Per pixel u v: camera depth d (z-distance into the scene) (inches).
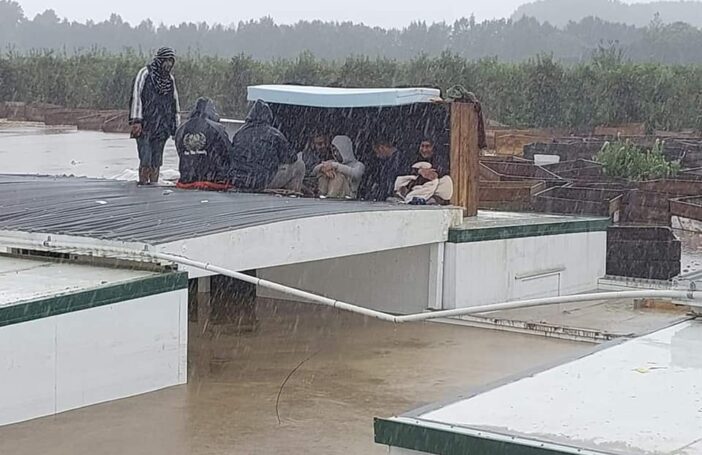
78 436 271.7
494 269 454.6
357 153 518.0
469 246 443.2
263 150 480.1
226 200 432.1
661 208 661.3
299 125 533.0
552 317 434.9
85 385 293.6
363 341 399.9
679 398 198.8
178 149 491.2
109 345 299.3
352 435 284.8
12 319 272.5
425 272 443.5
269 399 316.8
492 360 371.2
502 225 457.7
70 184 508.7
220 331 413.1
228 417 296.2
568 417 187.8
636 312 449.1
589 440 175.0
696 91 1028.5
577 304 465.7
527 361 369.7
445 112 494.9
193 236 337.1
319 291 469.4
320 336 406.9
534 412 190.7
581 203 651.5
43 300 279.7
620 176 770.8
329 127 526.0
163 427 283.9
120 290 300.8
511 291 462.3
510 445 174.2
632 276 537.6
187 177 490.3
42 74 1209.4
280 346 389.4
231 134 536.4
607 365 223.0
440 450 181.2
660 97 1033.5
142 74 498.6
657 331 255.3
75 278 313.6
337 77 1158.3
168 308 318.0
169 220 369.4
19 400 276.7
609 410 191.8
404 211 418.9
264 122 487.5
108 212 392.2
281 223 366.9
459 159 487.8
